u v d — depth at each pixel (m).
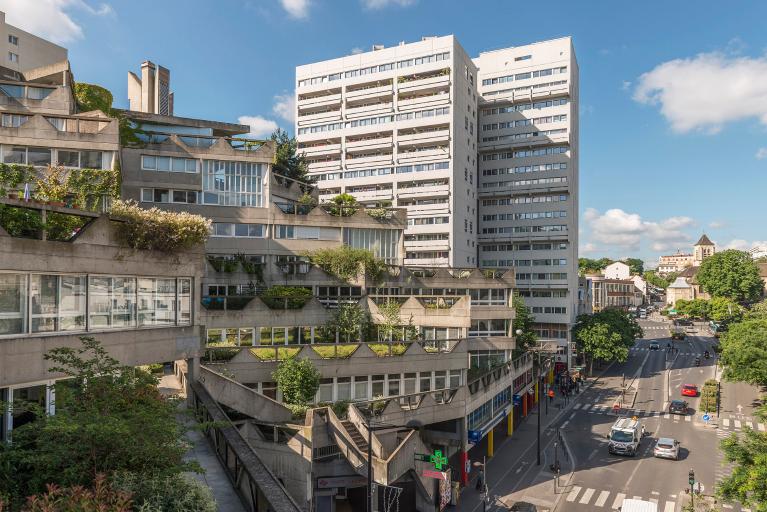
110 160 30.70
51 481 9.24
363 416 26.62
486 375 38.09
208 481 13.42
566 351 75.81
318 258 38.91
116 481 9.16
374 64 72.50
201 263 19.56
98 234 15.78
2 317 13.14
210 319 29.88
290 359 27.31
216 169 38.72
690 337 109.94
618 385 67.88
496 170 82.25
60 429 8.95
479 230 83.38
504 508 31.36
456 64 70.06
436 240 68.62
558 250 78.62
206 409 16.55
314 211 41.69
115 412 10.52
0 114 30.66
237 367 26.59
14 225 13.88
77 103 36.62
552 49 79.19
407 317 36.84
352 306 34.72
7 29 55.97
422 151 69.75
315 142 75.56
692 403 58.06
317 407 26.38
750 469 21.61
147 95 49.25
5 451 9.73
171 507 9.40
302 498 22.64
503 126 81.81
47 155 29.86
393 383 31.88
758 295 103.56
